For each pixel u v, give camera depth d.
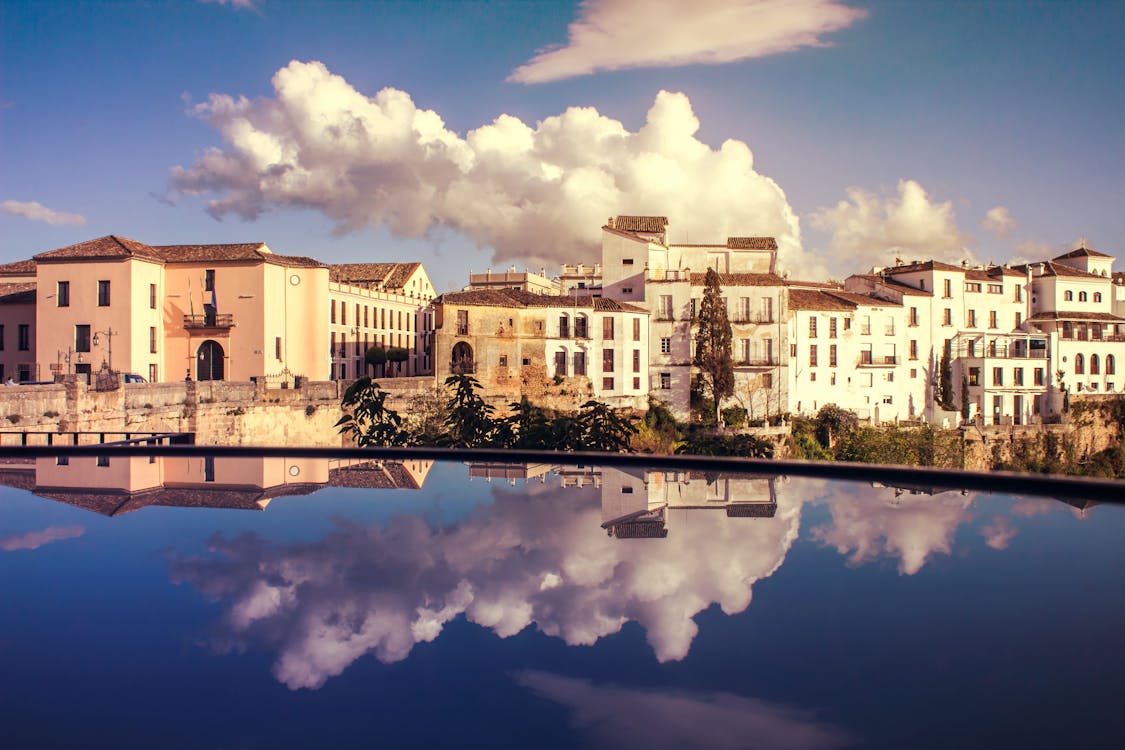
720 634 1.48
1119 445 76.88
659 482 3.43
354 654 1.39
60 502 2.99
